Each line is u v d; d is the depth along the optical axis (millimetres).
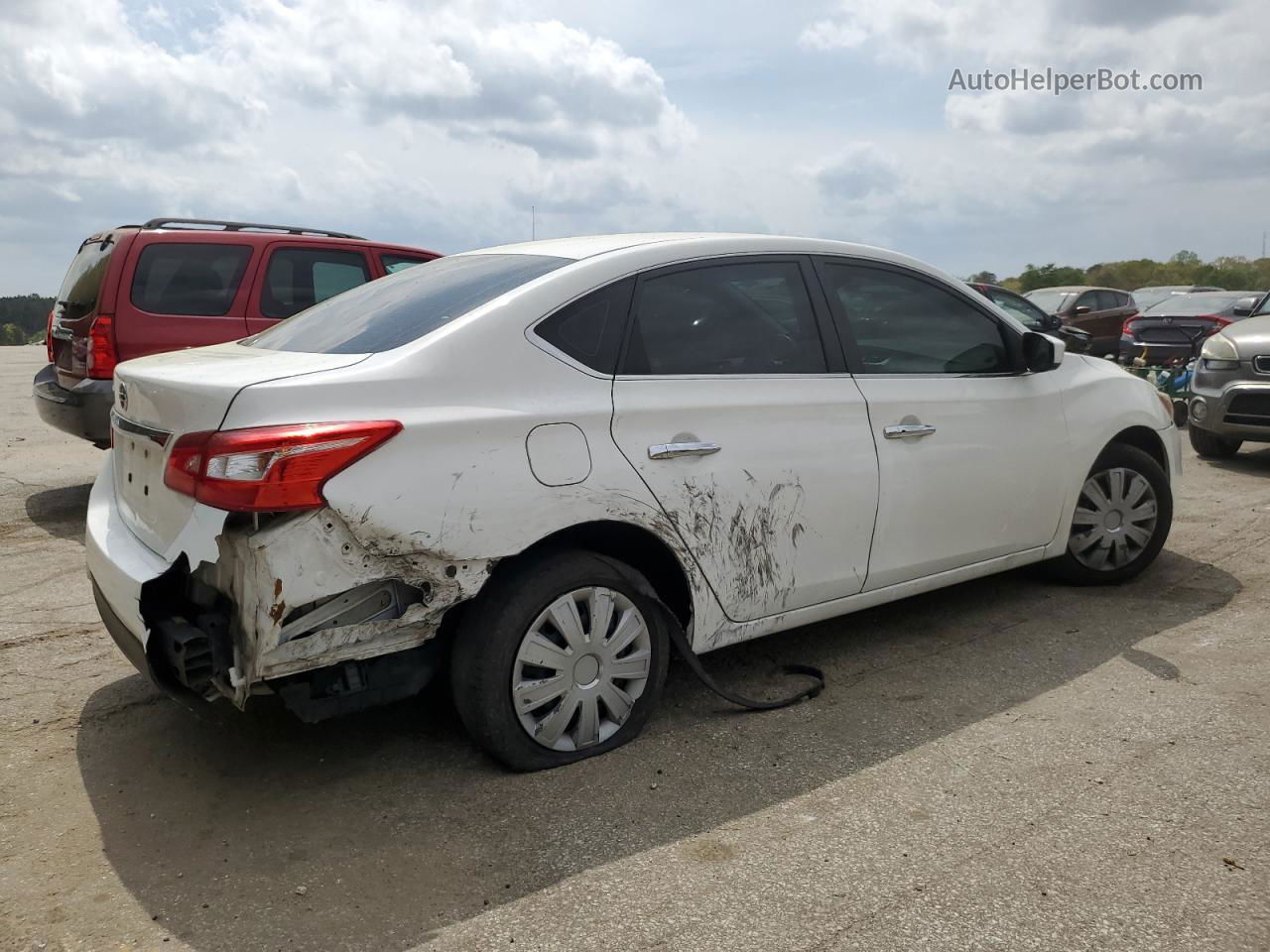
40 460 8414
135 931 2348
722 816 2830
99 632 4297
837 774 3068
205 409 2619
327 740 3307
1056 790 2945
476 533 2773
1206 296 15047
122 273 6180
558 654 3025
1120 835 2701
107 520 3217
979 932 2307
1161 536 4898
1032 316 13141
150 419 2883
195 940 2314
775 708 3523
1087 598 4719
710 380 3324
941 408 3934
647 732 3357
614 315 3184
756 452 3369
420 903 2447
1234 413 7895
